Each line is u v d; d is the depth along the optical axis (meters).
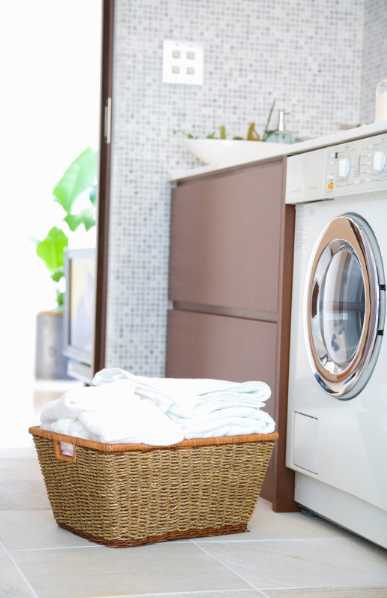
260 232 2.14
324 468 1.83
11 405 3.78
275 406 2.03
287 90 2.96
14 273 5.27
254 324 2.17
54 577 1.44
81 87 5.35
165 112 2.88
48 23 5.27
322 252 1.84
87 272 4.02
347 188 1.72
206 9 2.88
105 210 2.90
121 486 1.58
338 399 1.77
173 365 2.83
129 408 1.63
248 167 2.28
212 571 1.51
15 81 5.21
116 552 1.60
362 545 1.74
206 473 1.69
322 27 2.98
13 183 5.23
